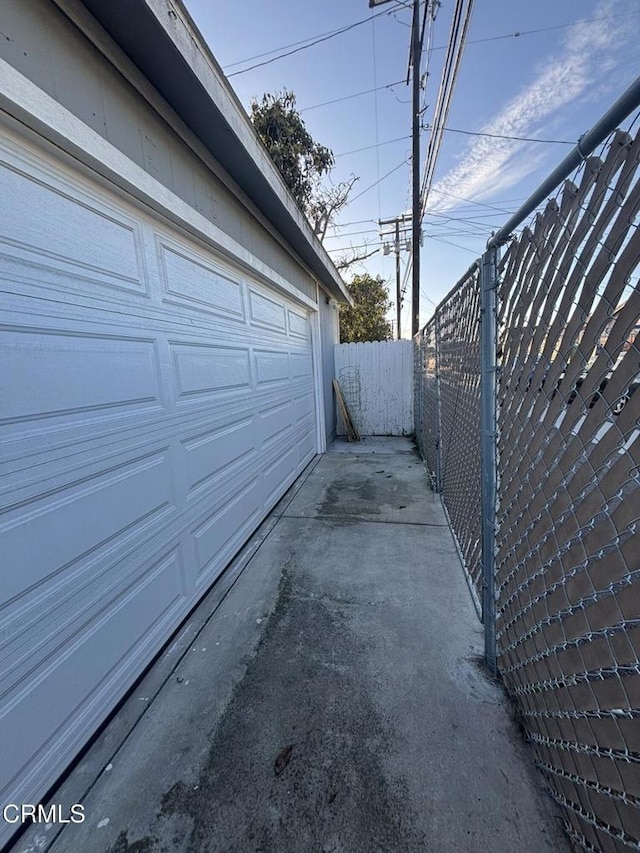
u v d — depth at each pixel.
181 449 2.14
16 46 1.18
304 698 1.59
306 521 3.46
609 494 0.87
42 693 1.25
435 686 1.63
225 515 2.69
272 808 1.19
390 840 1.09
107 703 1.53
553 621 1.15
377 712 1.51
